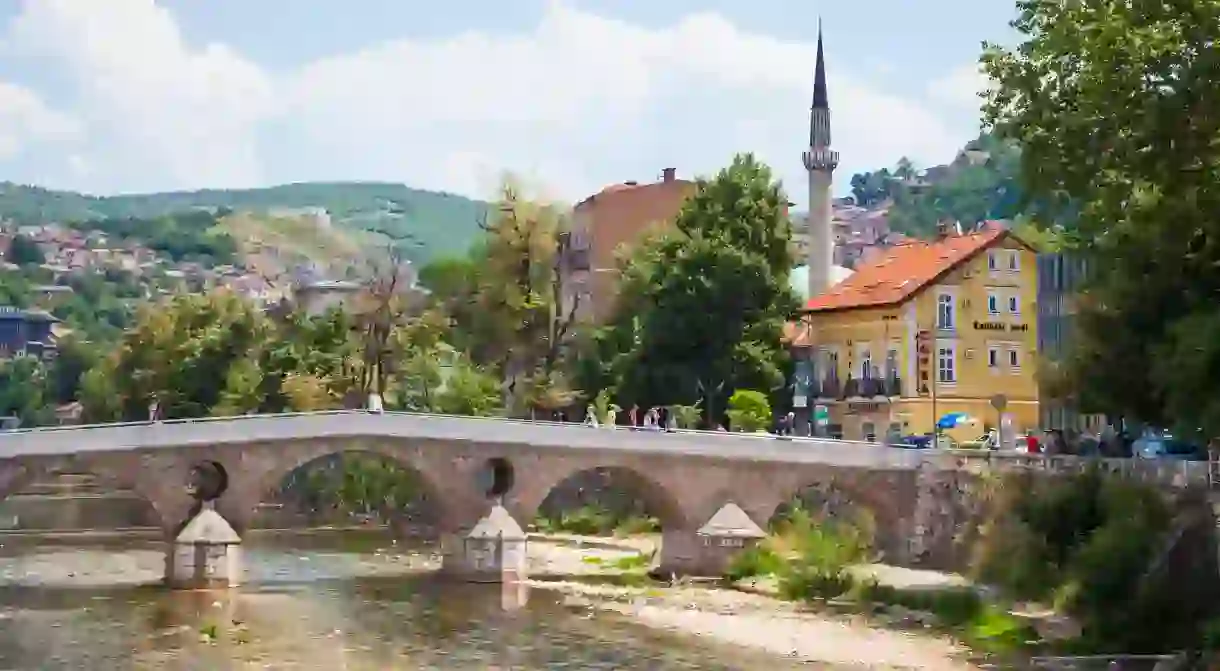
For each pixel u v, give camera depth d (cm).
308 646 5481
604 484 10200
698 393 9956
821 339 10088
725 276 9888
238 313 12900
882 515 7612
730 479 7631
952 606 6069
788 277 10462
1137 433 7244
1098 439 7600
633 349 10288
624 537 9562
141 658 5234
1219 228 5078
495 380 11181
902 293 9169
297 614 6244
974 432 9156
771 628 5872
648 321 10031
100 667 5062
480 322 11162
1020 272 9400
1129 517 5269
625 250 11950
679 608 6438
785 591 6856
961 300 9244
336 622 6038
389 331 11369
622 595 6869
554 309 11144
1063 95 5381
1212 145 4941
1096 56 5069
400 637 5688
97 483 14488
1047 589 5794
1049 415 9356
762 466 7638
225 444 7169
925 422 9094
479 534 7288
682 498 7588
